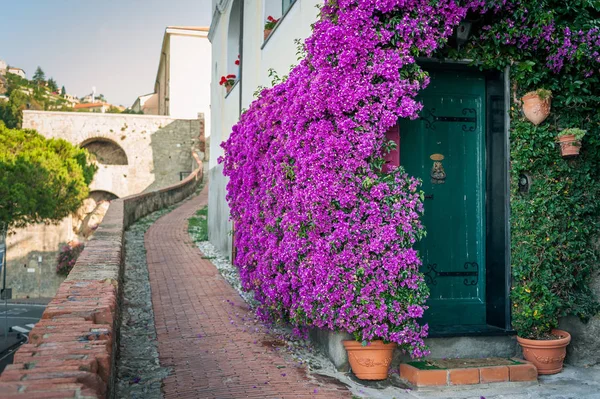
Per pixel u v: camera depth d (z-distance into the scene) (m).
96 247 8.15
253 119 7.35
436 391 4.73
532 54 5.61
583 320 5.61
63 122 36.84
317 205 4.88
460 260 5.73
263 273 6.23
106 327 3.39
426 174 5.65
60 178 31.31
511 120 5.59
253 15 10.61
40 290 33.53
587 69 5.54
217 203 15.23
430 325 5.61
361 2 4.89
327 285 4.83
